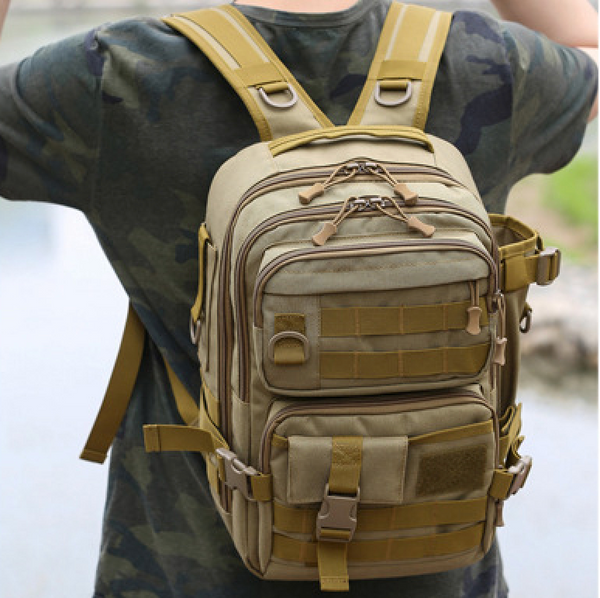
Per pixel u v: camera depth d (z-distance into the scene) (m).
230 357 1.10
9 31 5.07
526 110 1.22
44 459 3.04
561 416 3.41
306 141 1.08
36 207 5.13
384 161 1.09
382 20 1.17
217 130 1.14
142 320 1.24
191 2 4.68
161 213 1.17
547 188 4.61
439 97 1.17
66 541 2.66
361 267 1.02
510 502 2.94
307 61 1.14
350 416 1.06
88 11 5.04
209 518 1.26
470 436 1.09
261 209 1.04
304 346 1.03
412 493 1.09
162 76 1.12
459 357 1.07
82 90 1.12
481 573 1.33
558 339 3.75
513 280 1.19
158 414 1.28
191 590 1.28
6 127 1.15
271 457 1.07
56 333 3.86
